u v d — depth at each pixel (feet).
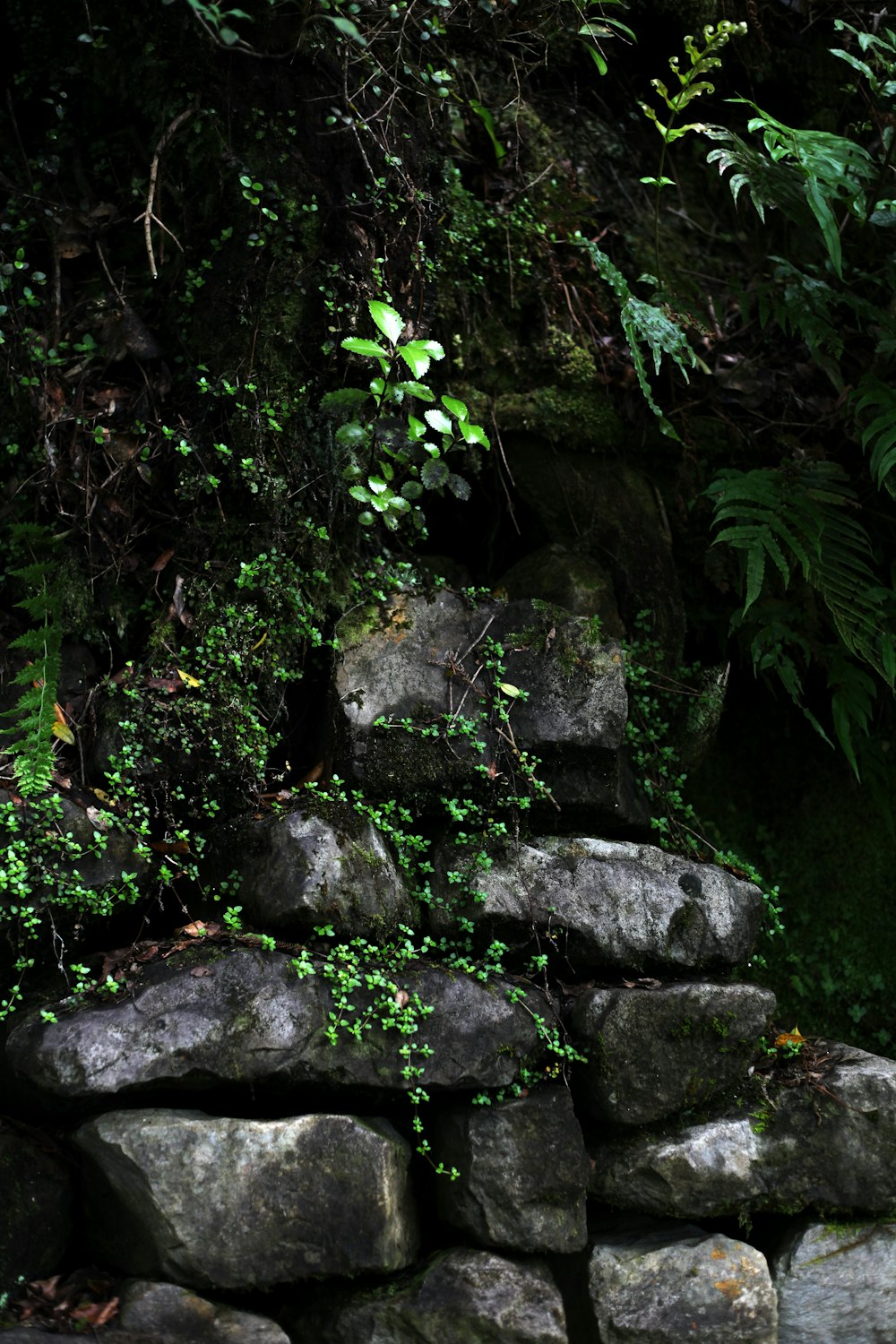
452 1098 9.80
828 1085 10.46
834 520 12.09
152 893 10.13
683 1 14.24
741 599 13.06
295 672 10.86
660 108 15.01
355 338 10.62
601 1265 9.59
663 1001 10.16
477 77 13.61
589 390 13.10
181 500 11.02
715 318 13.98
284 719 11.03
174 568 10.99
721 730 13.70
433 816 10.80
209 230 11.27
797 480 12.21
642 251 14.17
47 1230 9.02
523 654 11.03
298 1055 9.23
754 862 13.48
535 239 13.34
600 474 12.92
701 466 13.20
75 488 10.96
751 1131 10.16
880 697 13.33
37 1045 8.97
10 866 9.41
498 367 12.94
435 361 12.45
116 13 11.34
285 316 10.95
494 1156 9.49
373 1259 9.04
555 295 13.25
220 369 11.03
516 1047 9.75
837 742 13.57
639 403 13.17
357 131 10.93
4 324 11.11
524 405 12.78
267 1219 8.89
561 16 11.98
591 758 10.87
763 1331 9.78
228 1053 9.11
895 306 13.28
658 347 12.03
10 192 11.65
